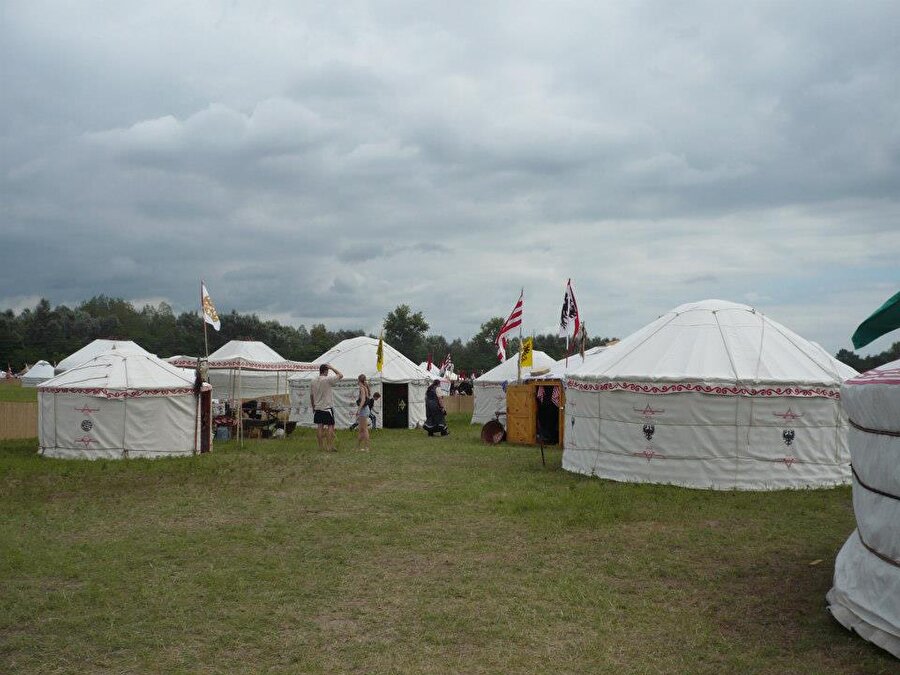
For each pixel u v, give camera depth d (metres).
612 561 6.59
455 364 59.09
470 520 8.26
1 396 40.81
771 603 5.48
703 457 10.52
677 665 4.36
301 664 4.36
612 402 11.33
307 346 68.00
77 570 6.25
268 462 13.31
